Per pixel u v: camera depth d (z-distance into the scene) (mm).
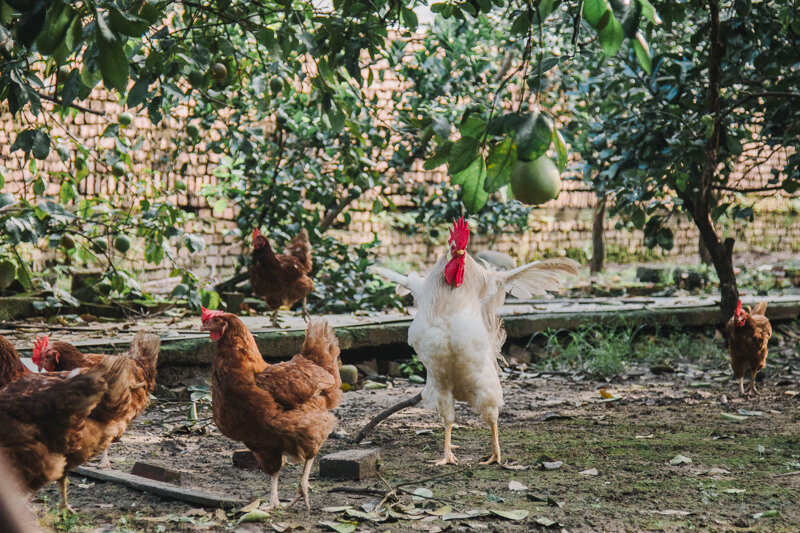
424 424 6504
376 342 8953
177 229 8141
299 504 4117
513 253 17062
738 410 6980
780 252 21609
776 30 6797
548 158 1815
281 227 11211
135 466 4574
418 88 10898
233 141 6371
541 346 10336
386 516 3805
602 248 16969
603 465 5008
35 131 3803
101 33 2053
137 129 12133
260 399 3889
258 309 11102
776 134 7770
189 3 3883
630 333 10703
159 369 7297
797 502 4117
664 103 8250
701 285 15977
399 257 15961
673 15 3539
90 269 11211
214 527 3715
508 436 6004
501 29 11492
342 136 9695
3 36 2744
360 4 3768
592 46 8359
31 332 8148
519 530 3646
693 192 8570
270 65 5270
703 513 3926
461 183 2010
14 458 3475
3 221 6820
